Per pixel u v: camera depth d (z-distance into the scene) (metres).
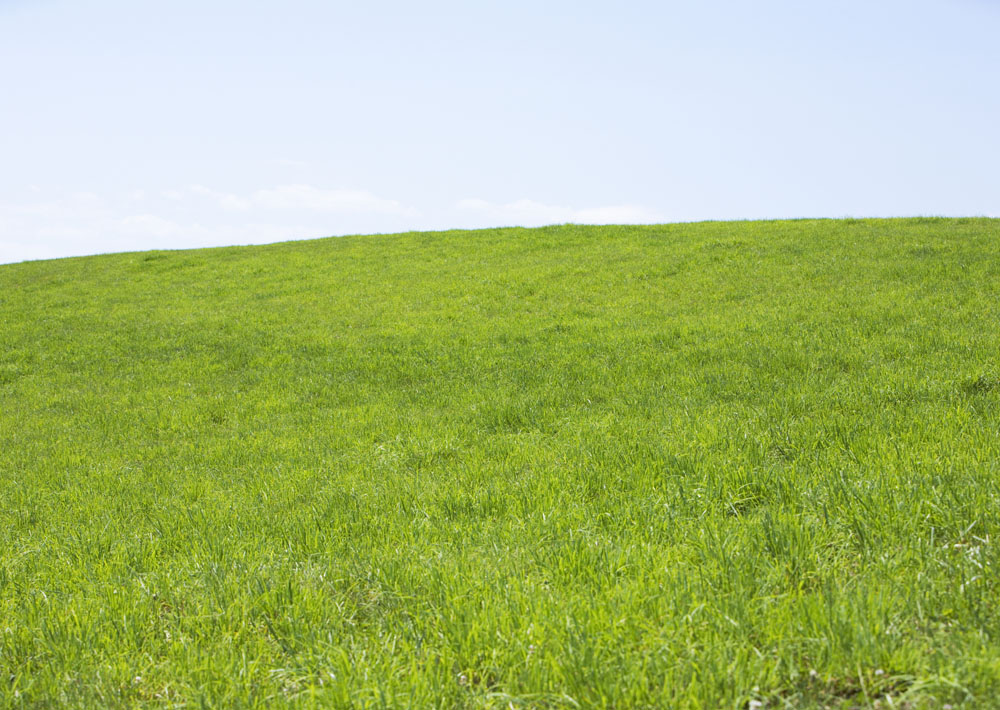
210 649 4.07
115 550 6.45
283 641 4.12
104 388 16.67
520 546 5.35
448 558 5.19
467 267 25.75
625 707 3.12
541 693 3.26
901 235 23.11
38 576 5.92
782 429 7.82
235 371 17.41
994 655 3.12
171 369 17.78
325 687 3.50
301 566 5.32
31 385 17.16
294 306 22.69
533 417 10.97
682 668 3.29
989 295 15.30
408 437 10.43
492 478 7.62
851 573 4.23
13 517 8.35
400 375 15.75
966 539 4.47
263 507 7.65
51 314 23.69
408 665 3.61
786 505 5.58
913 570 4.12
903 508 4.88
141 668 3.96
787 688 3.19
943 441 6.51
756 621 3.66
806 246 23.08
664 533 5.28
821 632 3.39
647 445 7.87
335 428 11.82
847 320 14.91
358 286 24.55
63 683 3.86
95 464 10.99
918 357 11.56
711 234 27.17
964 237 21.75
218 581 5.02
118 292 26.48
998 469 5.45
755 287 19.38
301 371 16.75
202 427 13.11
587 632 3.67
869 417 8.09
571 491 6.77
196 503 8.16
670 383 12.27
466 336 17.89
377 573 4.91
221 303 23.84
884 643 3.29
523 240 29.47
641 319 17.72
